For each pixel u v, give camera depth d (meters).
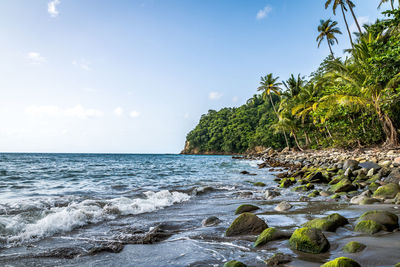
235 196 8.17
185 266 2.83
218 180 13.05
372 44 14.58
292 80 40.75
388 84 15.95
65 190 9.31
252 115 94.81
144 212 5.89
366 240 3.21
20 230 4.23
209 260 2.98
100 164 30.97
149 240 3.81
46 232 4.24
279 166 22.53
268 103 88.69
